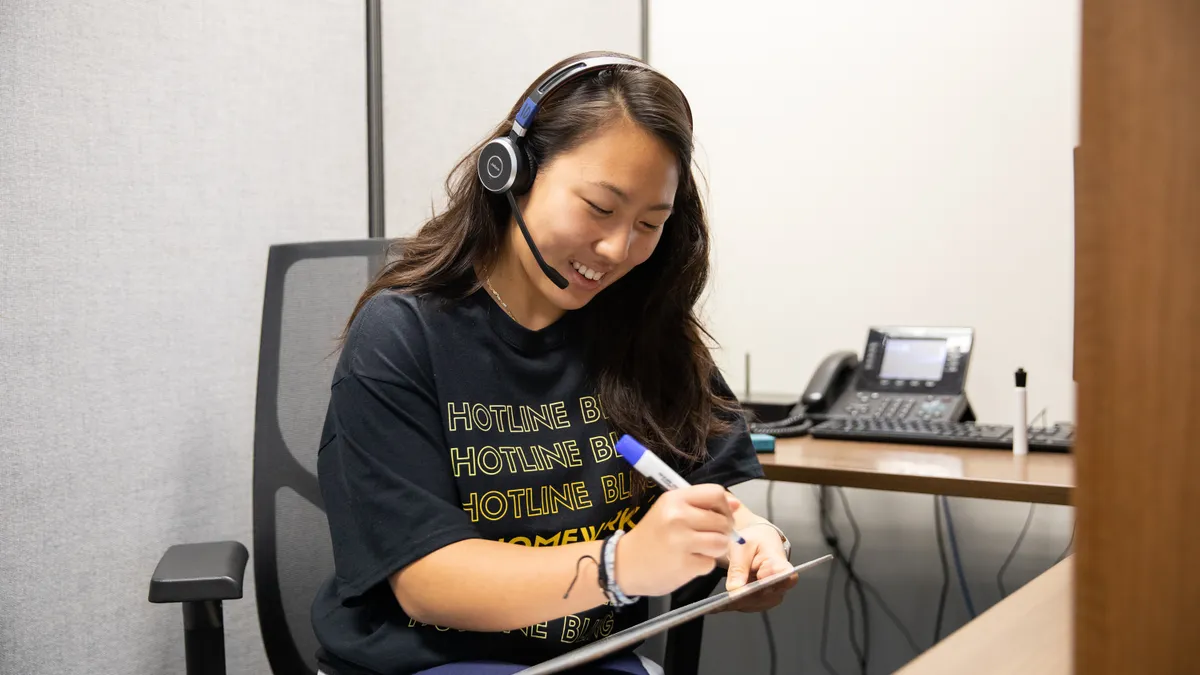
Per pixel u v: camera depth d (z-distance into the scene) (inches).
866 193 77.6
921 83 74.9
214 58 61.9
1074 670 14.5
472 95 80.6
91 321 55.5
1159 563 13.7
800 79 79.7
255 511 49.0
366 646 37.1
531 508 38.7
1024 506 73.7
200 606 38.6
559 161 36.6
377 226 73.4
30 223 52.6
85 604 55.4
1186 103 12.9
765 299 82.4
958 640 23.7
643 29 86.0
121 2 56.7
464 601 33.4
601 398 41.2
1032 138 71.1
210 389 62.4
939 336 68.3
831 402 69.9
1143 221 13.4
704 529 30.9
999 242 72.7
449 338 39.1
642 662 34.1
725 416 46.2
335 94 70.0
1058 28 69.7
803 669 82.6
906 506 78.2
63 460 54.2
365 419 37.1
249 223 64.4
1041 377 71.7
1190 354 13.2
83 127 55.0
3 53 51.3
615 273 38.4
